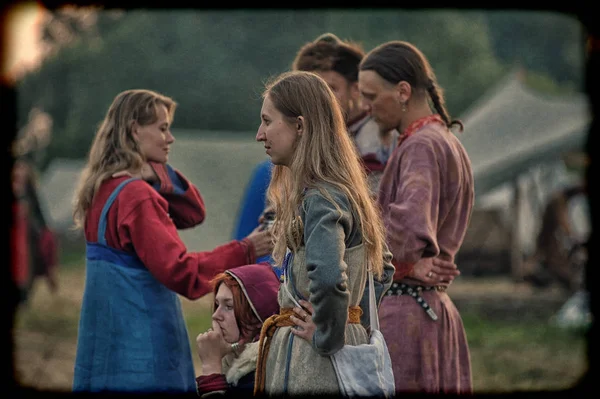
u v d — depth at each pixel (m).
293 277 5.10
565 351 16.12
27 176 23.52
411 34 53.03
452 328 6.44
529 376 13.62
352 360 4.98
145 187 6.49
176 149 28.28
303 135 5.10
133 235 6.37
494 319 21.64
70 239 44.84
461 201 6.49
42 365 15.32
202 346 5.67
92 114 53.75
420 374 6.24
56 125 57.28
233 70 51.31
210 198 27.12
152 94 6.71
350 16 52.22
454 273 6.45
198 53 51.44
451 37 53.28
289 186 5.11
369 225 5.08
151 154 6.66
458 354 6.51
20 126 55.94
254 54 51.78
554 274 23.97
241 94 50.59
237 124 50.53
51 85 56.25
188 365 6.68
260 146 28.88
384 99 6.50
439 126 6.52
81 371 6.43
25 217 23.14
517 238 26.69
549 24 62.91
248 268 5.72
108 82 53.31
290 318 5.10
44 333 19.39
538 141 25.42
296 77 5.21
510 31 64.56
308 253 4.85
